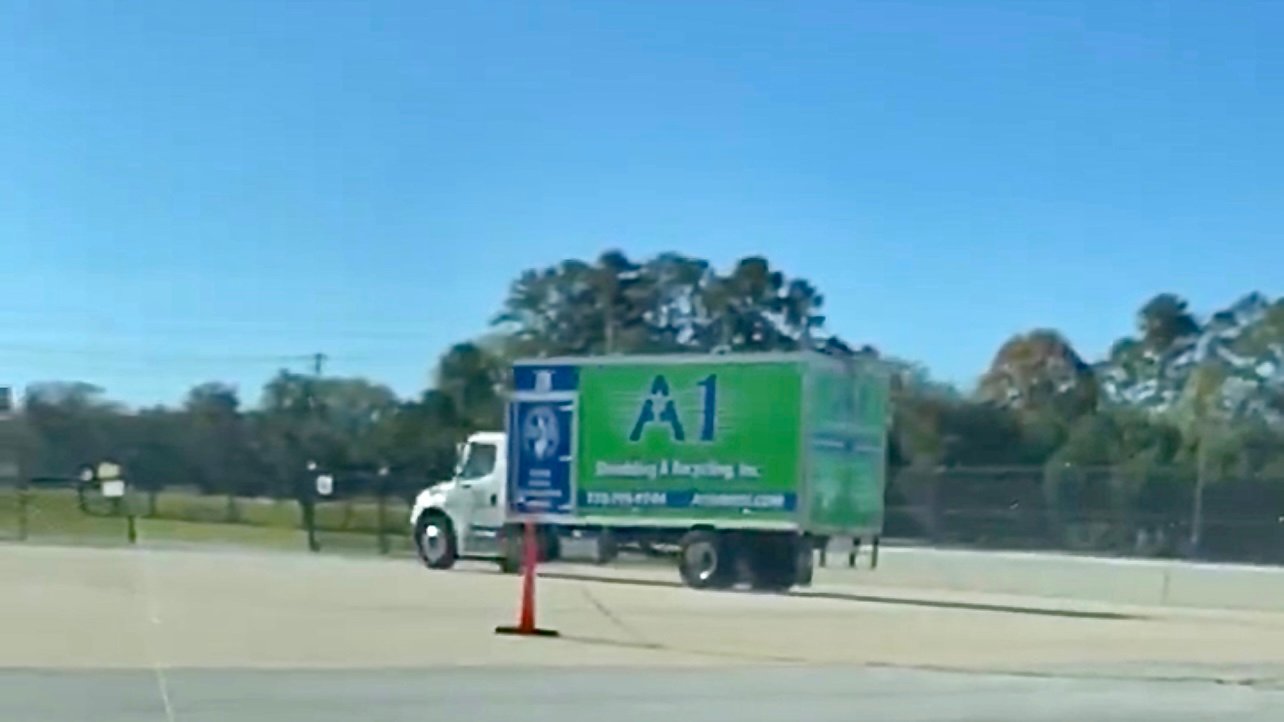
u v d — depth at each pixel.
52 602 25.64
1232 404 75.75
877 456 35.44
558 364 35.94
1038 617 30.08
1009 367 85.50
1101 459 71.12
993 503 50.81
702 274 84.81
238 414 79.50
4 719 13.70
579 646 20.94
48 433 78.75
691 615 26.80
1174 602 38.47
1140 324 84.94
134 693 15.42
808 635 23.95
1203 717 15.99
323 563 41.00
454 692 16.06
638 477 35.03
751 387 34.03
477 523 38.38
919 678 18.83
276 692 15.70
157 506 67.25
